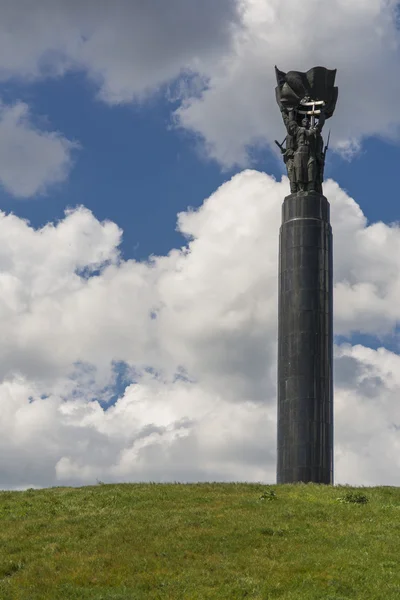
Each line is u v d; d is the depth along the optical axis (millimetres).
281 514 39719
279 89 58406
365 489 46531
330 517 39438
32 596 30781
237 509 40969
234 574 32094
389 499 43938
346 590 30578
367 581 31391
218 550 34781
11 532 38812
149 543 35656
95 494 46125
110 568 33188
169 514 40125
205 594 30266
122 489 47344
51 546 36094
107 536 36938
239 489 46219
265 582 31266
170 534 36812
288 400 52844
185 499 43531
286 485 47812
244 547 35125
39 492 48875
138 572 32750
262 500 42844
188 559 33812
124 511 41375
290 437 52188
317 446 51844
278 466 52625
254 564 33062
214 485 47688
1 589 31625
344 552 34406
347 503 42281
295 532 37062
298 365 53062
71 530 38344
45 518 41188
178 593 30359
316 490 45656
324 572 32219
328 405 52875
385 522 38812
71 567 33406
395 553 34375
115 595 30078
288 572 32281
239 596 30109
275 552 34500
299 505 41562
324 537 36375
